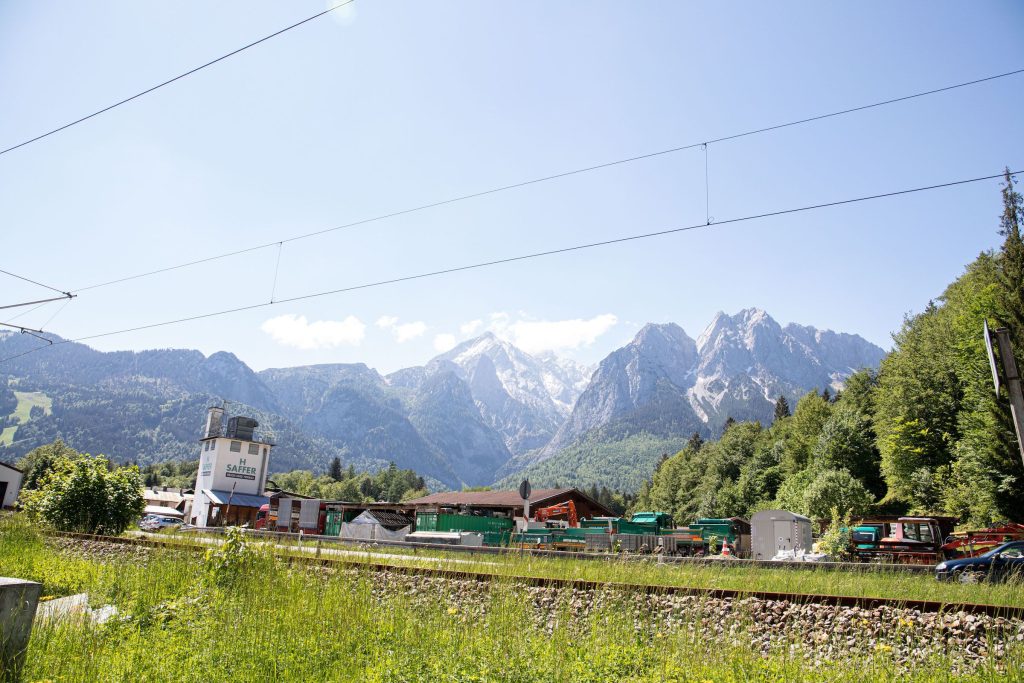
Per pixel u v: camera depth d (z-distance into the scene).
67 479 25.27
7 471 65.06
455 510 48.78
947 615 10.34
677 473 157.75
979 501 37.31
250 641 8.52
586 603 12.07
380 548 26.16
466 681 7.65
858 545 29.75
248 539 13.37
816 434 92.88
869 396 84.38
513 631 9.91
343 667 7.91
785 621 11.03
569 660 8.64
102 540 20.78
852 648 9.74
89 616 9.09
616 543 30.98
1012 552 17.59
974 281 54.81
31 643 7.47
